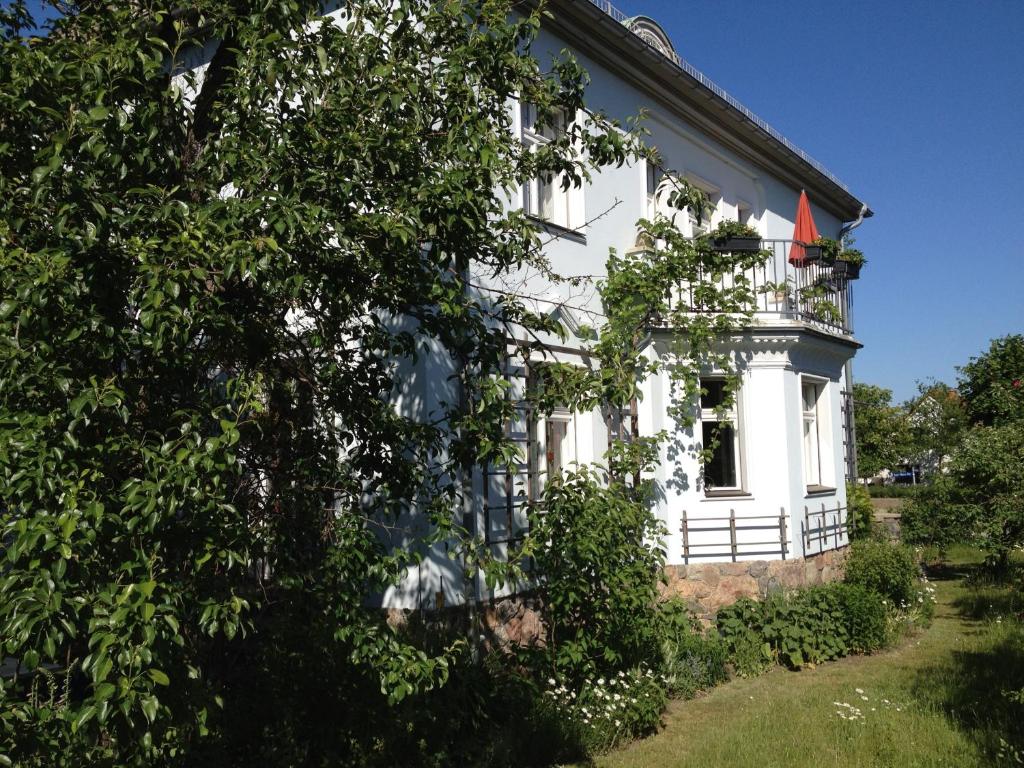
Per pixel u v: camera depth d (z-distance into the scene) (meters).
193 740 4.82
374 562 4.77
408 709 5.91
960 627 11.01
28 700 3.35
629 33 10.26
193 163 4.57
